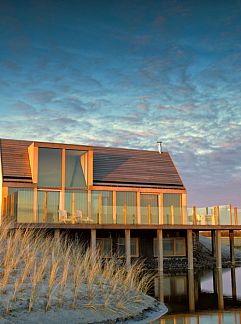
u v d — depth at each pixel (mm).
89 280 11320
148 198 24562
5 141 24375
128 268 15531
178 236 24250
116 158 26266
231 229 22234
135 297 11812
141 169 26031
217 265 21719
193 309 11961
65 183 22516
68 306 9828
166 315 11000
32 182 21828
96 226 19219
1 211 21172
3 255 11984
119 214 20688
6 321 8602
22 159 23266
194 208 21891
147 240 23500
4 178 21656
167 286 16625
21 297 9711
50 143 22172
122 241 22734
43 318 9062
